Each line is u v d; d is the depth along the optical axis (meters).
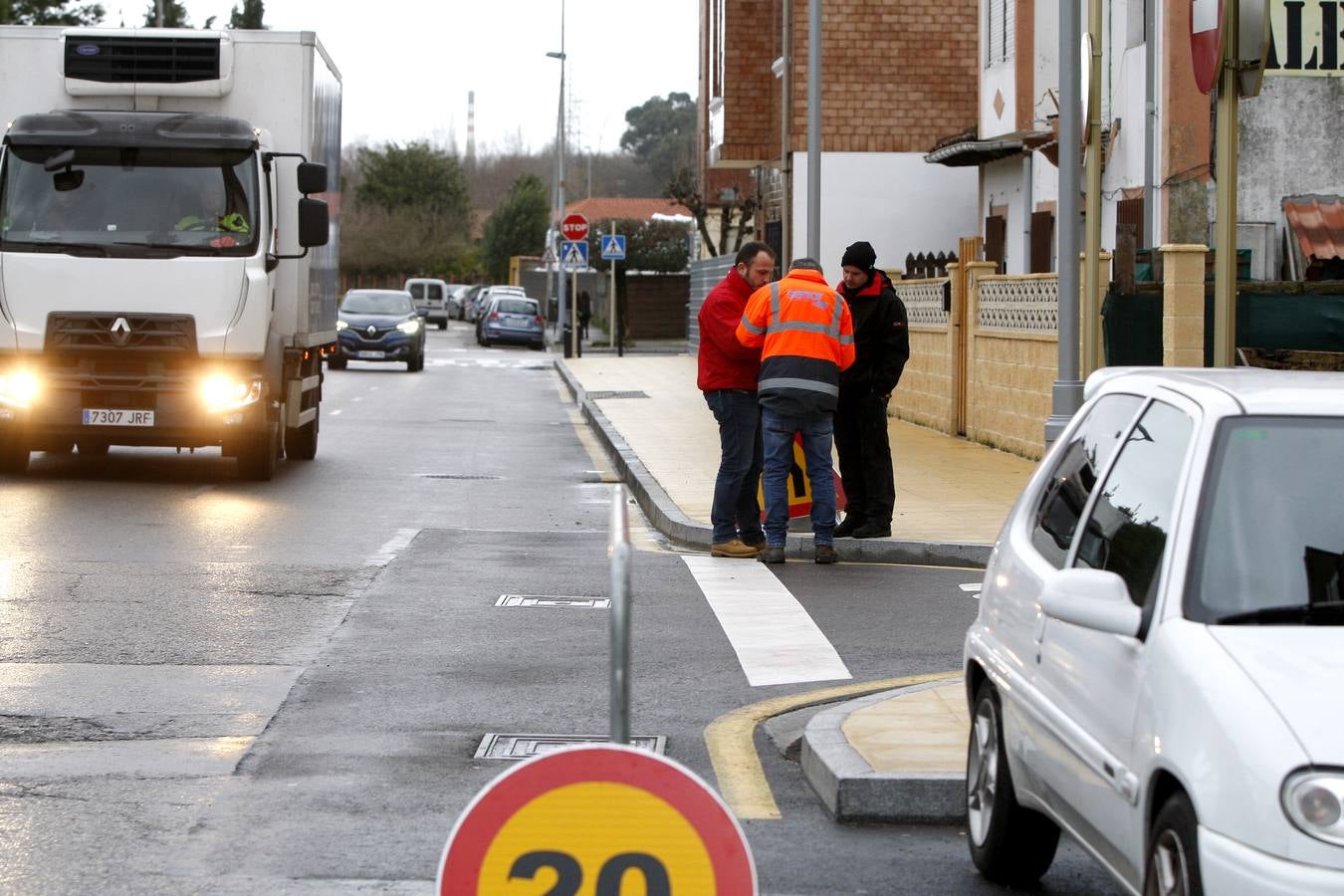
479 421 46.22
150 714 13.42
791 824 10.87
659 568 21.17
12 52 29.86
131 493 27.98
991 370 34.75
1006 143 45.31
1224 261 18.53
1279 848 6.32
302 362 32.22
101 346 28.25
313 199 29.61
